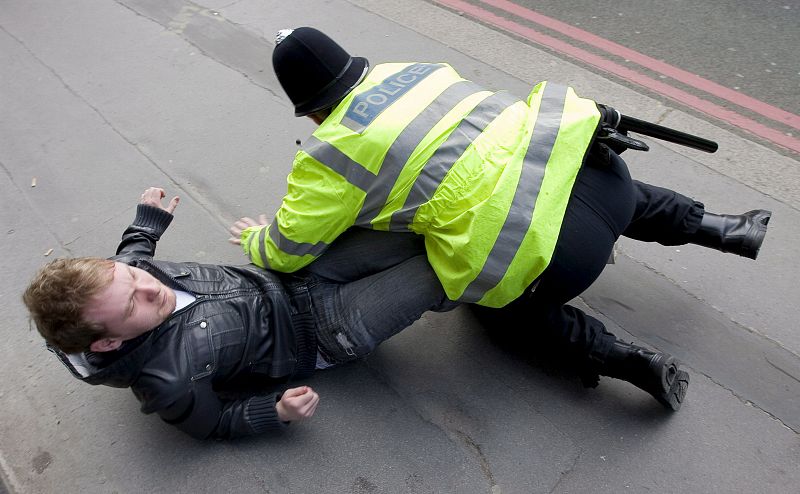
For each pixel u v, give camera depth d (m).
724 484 2.03
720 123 3.19
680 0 4.06
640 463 2.08
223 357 2.04
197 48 3.86
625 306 2.49
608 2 4.09
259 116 3.39
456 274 1.84
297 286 2.20
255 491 2.09
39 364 2.42
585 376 2.15
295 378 2.29
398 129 1.79
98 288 1.70
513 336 2.27
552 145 1.76
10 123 3.47
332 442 2.19
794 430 2.12
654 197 2.25
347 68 1.88
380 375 2.35
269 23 4.01
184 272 2.08
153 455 2.18
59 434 2.24
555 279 1.89
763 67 3.52
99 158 3.23
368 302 2.10
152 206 2.30
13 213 2.99
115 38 4.01
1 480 2.15
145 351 1.88
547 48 3.72
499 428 2.19
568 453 2.12
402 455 2.15
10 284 2.71
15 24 4.23
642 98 3.36
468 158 1.78
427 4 4.12
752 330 2.38
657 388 2.02
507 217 1.71
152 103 3.51
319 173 1.87
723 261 2.59
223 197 3.00
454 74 1.98
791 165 2.95
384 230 2.03
